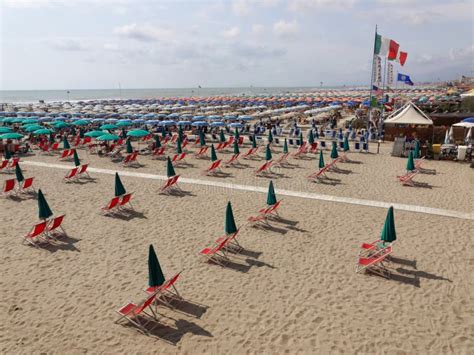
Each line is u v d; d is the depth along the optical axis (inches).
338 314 257.9
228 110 1865.2
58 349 229.5
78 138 925.8
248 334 240.1
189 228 414.0
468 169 650.8
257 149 876.0
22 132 1179.3
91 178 634.8
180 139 853.8
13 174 668.1
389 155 791.7
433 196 506.0
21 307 272.8
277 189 555.5
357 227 407.5
